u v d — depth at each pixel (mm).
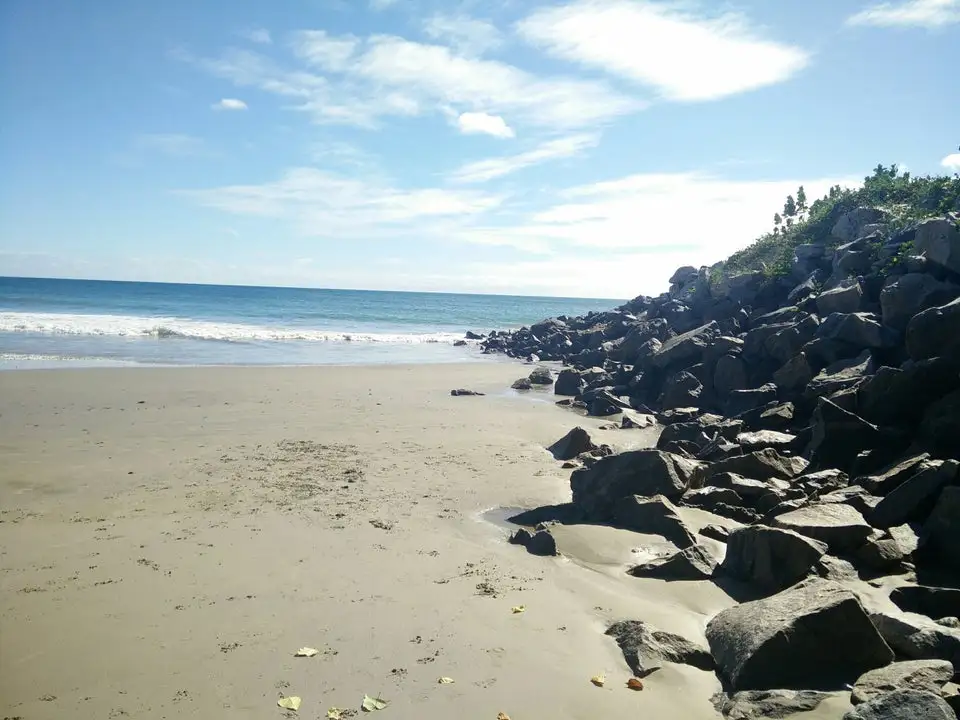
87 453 14438
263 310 74812
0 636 6766
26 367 26703
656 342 28078
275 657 6492
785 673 6094
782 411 15055
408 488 12914
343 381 26609
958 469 9031
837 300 18250
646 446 16938
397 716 5586
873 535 8594
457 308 111875
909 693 5117
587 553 9625
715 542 9648
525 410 22312
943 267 15805
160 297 91938
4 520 10391
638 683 6137
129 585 8102
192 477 13023
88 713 5539
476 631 7129
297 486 12656
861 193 30750
